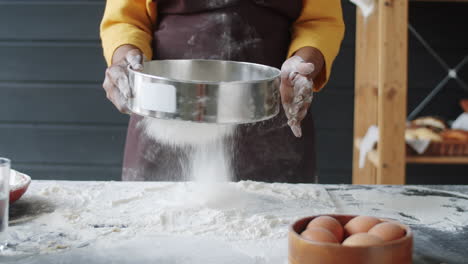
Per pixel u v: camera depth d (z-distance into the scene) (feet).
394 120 6.31
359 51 7.32
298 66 3.79
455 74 7.88
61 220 3.54
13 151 8.39
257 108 3.29
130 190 4.12
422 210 3.83
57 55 8.14
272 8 4.90
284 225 3.52
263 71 3.72
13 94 8.25
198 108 3.18
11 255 3.06
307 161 5.05
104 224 3.50
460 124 7.13
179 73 3.87
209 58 4.91
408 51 7.86
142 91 3.30
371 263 2.59
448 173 8.09
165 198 3.96
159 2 5.00
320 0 4.92
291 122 3.90
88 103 8.25
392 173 6.42
